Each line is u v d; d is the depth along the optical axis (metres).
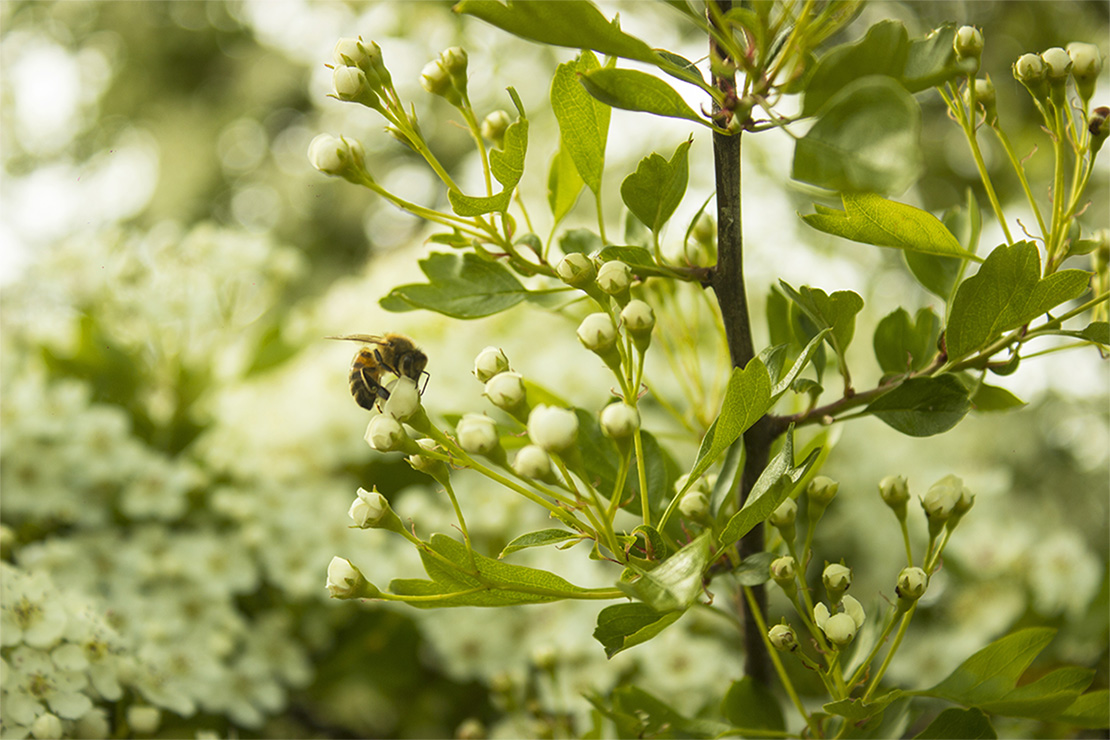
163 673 0.48
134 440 0.55
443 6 1.18
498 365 0.38
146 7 1.70
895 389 0.39
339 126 1.58
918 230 0.39
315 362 0.66
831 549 0.61
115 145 1.62
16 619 0.44
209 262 0.60
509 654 0.51
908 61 0.36
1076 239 0.40
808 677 0.48
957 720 0.39
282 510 0.54
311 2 1.50
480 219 0.39
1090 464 0.88
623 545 0.37
